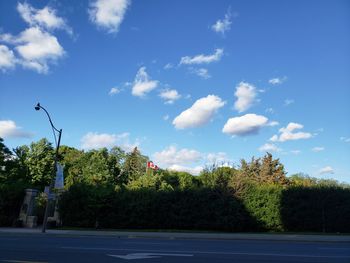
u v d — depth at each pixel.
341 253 14.12
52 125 27.84
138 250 14.40
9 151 49.00
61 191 32.12
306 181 58.31
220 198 29.86
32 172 54.88
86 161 51.97
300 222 29.94
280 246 17.27
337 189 30.19
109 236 23.08
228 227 29.30
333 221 29.55
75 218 31.03
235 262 11.24
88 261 11.13
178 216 30.19
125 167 53.50
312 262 11.45
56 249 14.44
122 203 30.78
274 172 54.84
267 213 29.97
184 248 15.50
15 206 31.80
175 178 48.25
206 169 35.22
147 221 30.41
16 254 12.75
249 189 30.47
